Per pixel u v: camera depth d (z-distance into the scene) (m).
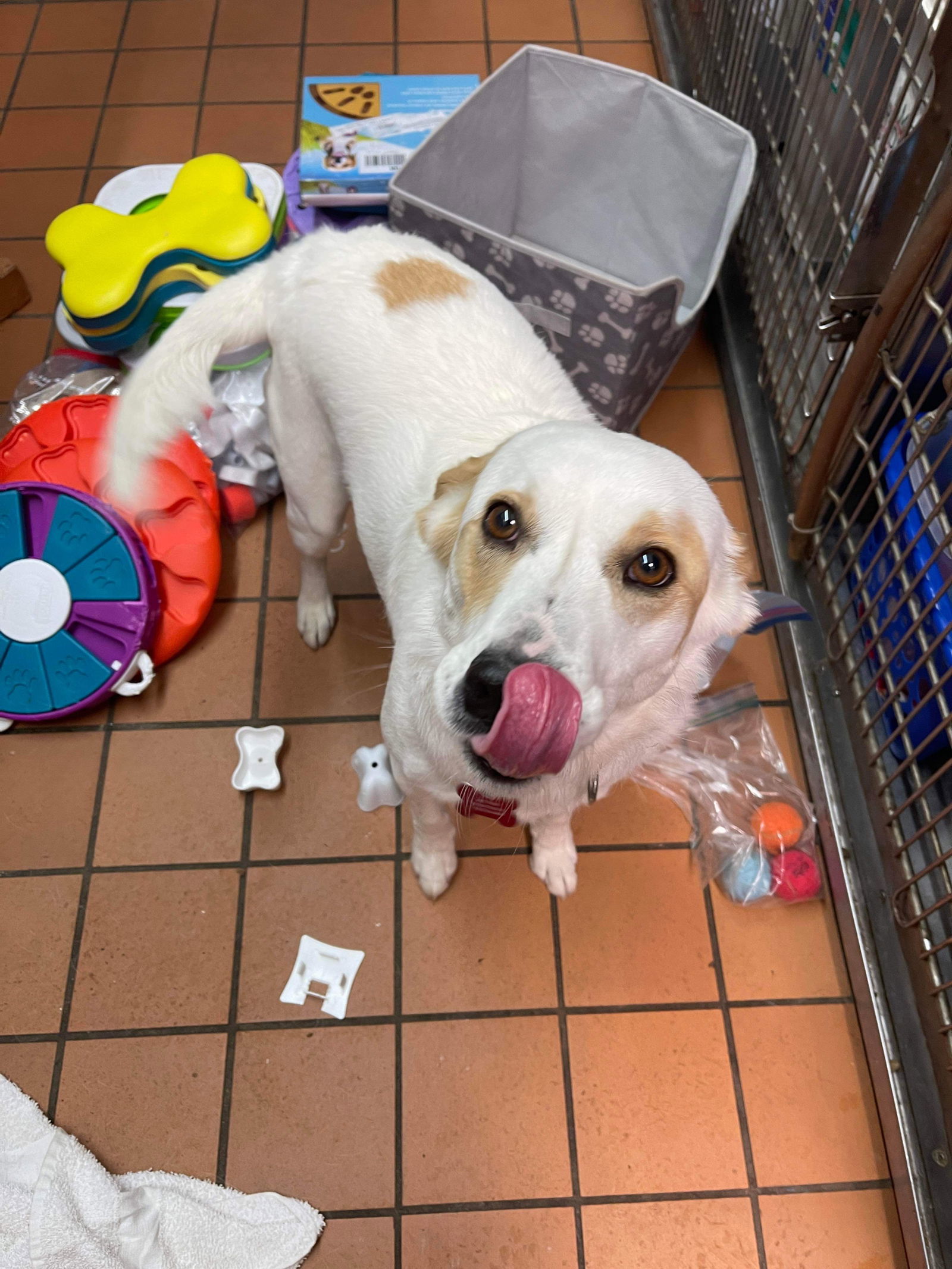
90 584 1.88
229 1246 1.48
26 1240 1.44
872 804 1.80
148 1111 1.61
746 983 1.73
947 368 1.67
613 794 1.88
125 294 2.02
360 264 1.54
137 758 1.91
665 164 2.24
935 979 1.60
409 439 1.43
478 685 0.98
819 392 1.85
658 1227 1.54
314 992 1.71
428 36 3.02
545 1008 1.70
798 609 1.76
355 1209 1.55
